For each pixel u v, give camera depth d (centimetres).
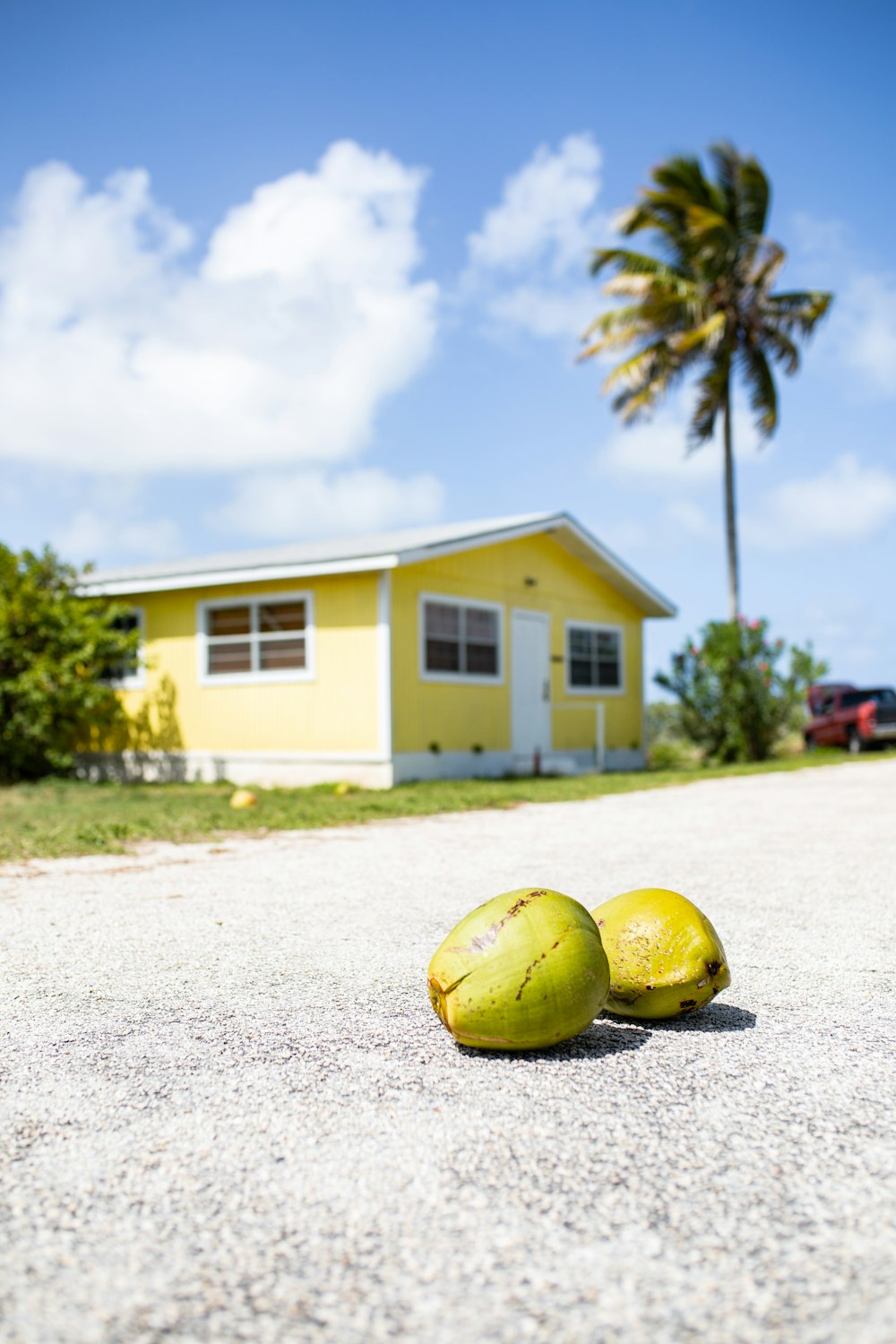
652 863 645
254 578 1423
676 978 307
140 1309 165
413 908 504
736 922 463
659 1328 158
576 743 1828
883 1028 310
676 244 2394
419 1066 277
